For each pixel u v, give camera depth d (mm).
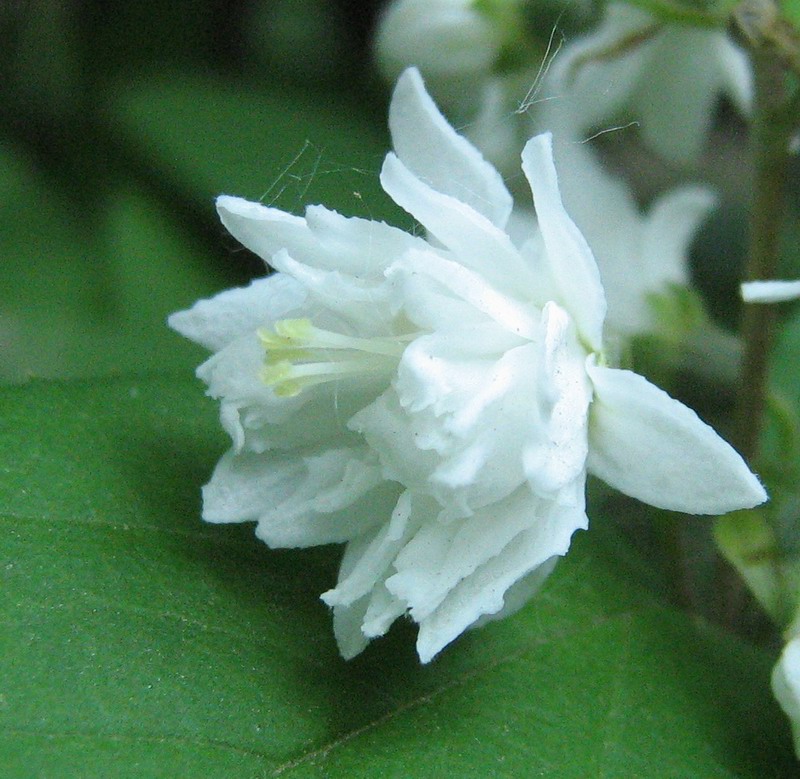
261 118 163
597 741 91
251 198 154
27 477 90
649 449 84
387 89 164
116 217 158
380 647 90
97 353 146
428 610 82
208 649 85
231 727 83
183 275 155
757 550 98
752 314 110
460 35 126
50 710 80
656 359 116
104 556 88
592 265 84
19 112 175
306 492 87
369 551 84
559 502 83
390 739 86
